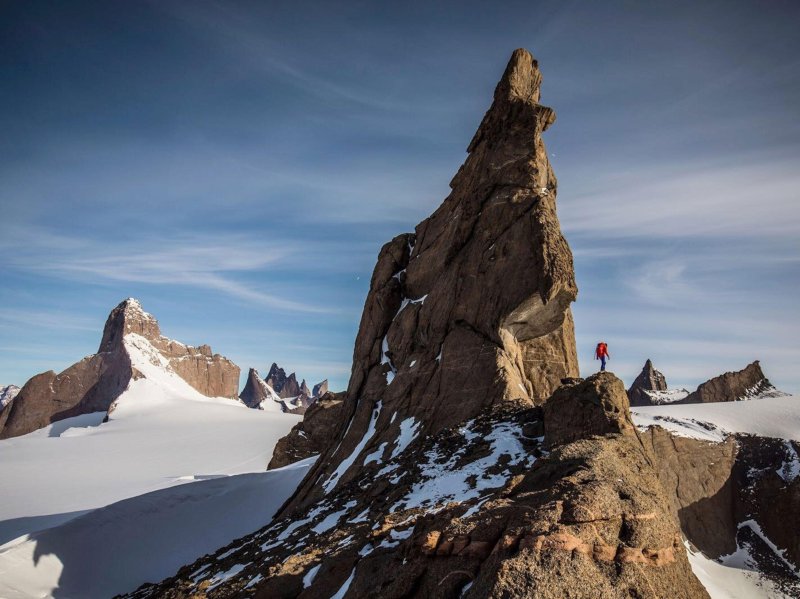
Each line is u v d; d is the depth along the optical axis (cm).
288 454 8162
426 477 2809
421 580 1586
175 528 6288
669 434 4216
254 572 2723
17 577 5050
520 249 3969
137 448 17475
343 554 2203
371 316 5681
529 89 4859
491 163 4534
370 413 4956
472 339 4084
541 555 1320
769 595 3378
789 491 4081
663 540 1472
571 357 4553
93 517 6019
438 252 4981
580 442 1969
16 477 13938
